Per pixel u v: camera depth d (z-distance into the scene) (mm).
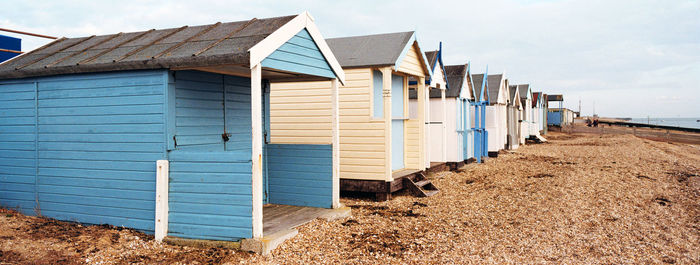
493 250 6145
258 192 5832
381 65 9656
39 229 6395
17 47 9539
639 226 7406
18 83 7164
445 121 14633
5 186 7320
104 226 6562
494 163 16516
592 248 6266
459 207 8945
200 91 6844
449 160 14727
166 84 6090
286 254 5801
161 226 6082
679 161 16641
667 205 8922
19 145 7207
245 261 5520
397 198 9992
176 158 6098
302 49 6879
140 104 6266
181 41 6711
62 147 6863
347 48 10531
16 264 5109
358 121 9898
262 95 8445
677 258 5848
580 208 8648
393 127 11156
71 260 5332
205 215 6000
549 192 10258
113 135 6469
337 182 7988
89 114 6637
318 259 5668
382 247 6199
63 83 6805
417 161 11625
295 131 10250
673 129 61375
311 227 6996
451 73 15469
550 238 6734
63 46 7852
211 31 7047
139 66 6141
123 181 6438
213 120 7148
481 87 17672
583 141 29422
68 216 6859
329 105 9961
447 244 6398
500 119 22172
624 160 16969
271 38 6059
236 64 5727
